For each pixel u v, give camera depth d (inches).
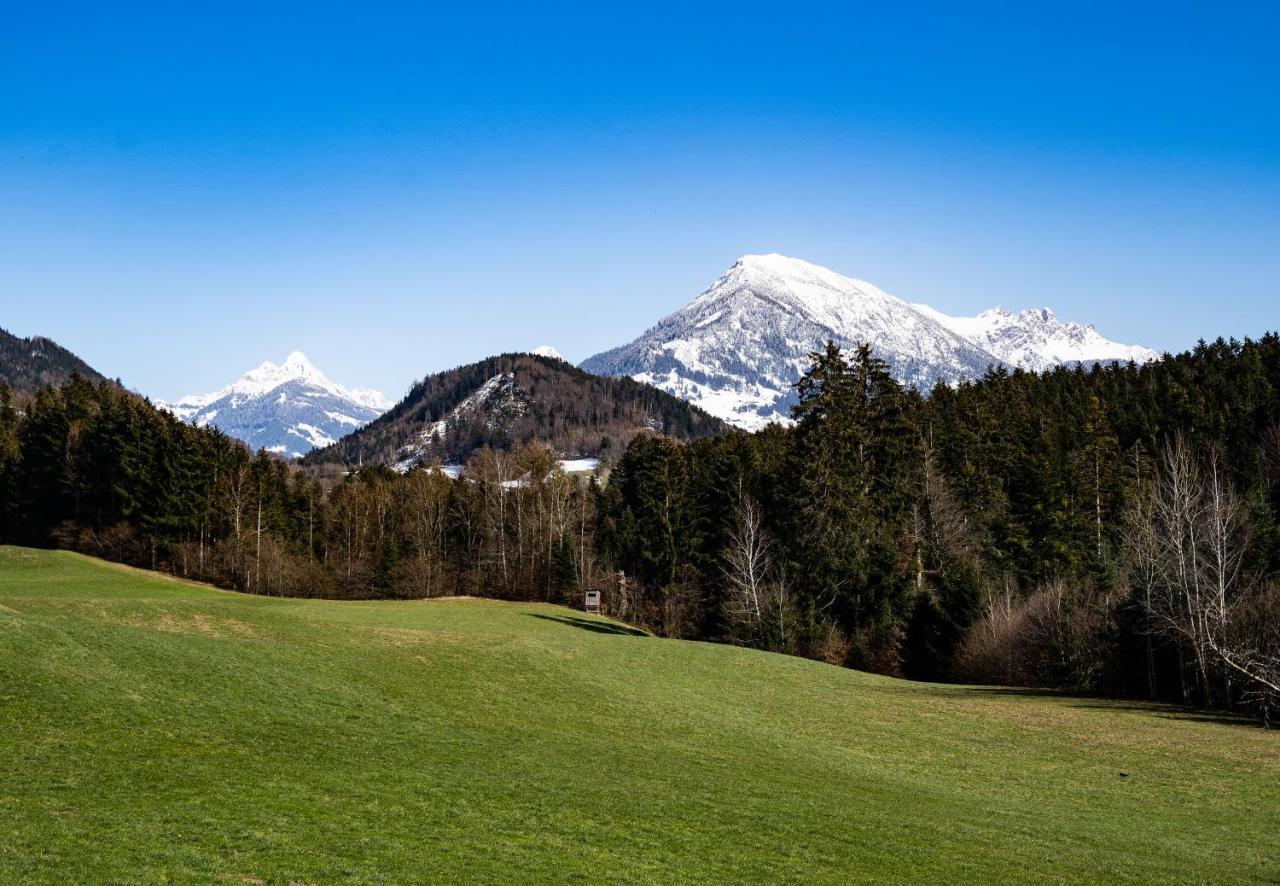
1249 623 1871.3
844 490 2945.4
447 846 646.5
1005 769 1255.5
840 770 1162.6
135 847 572.7
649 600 3673.7
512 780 885.2
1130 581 2284.7
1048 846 841.5
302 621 1659.7
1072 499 3110.2
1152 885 734.5
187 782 745.6
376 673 1352.1
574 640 2021.4
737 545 3228.3
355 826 671.8
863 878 681.6
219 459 4128.9
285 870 559.8
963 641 2632.9
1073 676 2336.4
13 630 1061.8
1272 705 1729.8
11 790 669.9
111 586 2792.8
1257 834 962.7
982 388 4389.8
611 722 1318.9
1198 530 2063.2
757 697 1721.2
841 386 3048.7
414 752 966.4
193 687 1059.3
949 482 3408.0
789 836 784.3
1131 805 1079.0
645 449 4045.3
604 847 692.1
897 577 2903.5
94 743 819.4
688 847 716.7
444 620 2287.2
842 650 2849.4
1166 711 1823.3
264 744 907.4
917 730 1523.1
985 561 3036.4
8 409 4687.5
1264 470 3132.4
